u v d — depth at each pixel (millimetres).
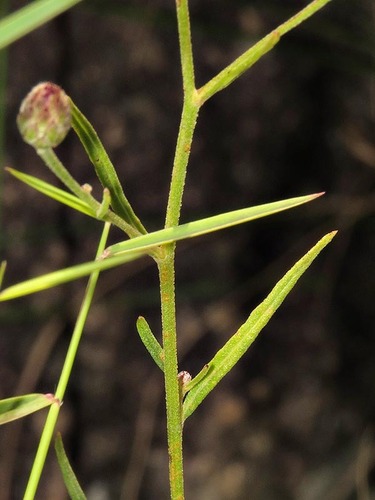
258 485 551
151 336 213
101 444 533
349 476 549
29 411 214
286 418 556
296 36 502
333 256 549
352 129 533
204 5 501
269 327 554
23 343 512
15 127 489
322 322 556
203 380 212
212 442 549
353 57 493
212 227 186
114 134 503
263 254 540
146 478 543
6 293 177
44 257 507
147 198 511
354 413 560
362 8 521
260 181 529
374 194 540
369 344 560
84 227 505
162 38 500
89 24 492
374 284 554
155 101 505
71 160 496
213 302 533
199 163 520
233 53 507
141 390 531
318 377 559
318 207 539
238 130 524
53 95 173
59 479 531
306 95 530
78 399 529
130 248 188
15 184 495
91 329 522
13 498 523
